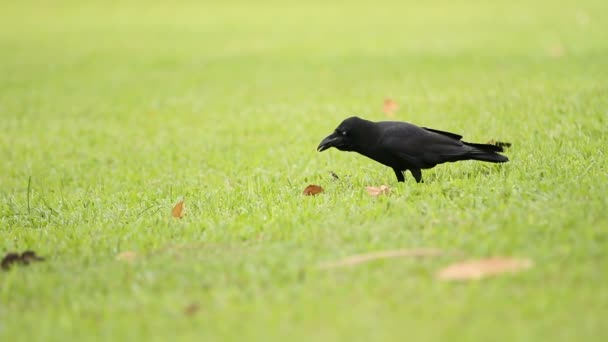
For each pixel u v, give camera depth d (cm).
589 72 2192
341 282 694
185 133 1891
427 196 968
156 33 4597
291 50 3519
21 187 1472
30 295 739
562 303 607
